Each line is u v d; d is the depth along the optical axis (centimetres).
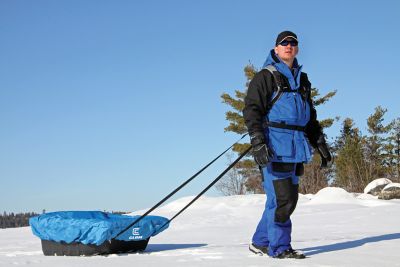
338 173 3189
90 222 528
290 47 449
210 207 1562
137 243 549
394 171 3525
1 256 568
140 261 458
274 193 442
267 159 427
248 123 439
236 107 3059
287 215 442
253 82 445
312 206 1412
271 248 448
